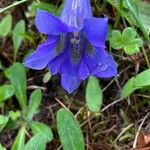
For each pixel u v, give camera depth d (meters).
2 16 0.24
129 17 0.22
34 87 0.22
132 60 0.22
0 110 0.22
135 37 0.22
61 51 0.18
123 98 0.21
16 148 0.20
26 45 0.23
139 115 0.21
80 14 0.18
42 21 0.17
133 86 0.20
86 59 0.18
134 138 0.21
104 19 0.16
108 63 0.18
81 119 0.21
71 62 0.18
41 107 0.22
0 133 0.21
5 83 0.23
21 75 0.22
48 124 0.21
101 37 0.16
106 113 0.21
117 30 0.21
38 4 0.23
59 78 0.22
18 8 0.24
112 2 0.22
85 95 0.21
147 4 0.22
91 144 0.21
